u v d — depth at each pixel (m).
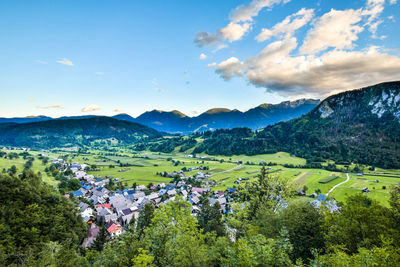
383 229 16.92
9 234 39.12
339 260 11.73
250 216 32.62
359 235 17.69
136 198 105.69
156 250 19.25
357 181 117.94
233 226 28.64
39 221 45.91
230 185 125.56
